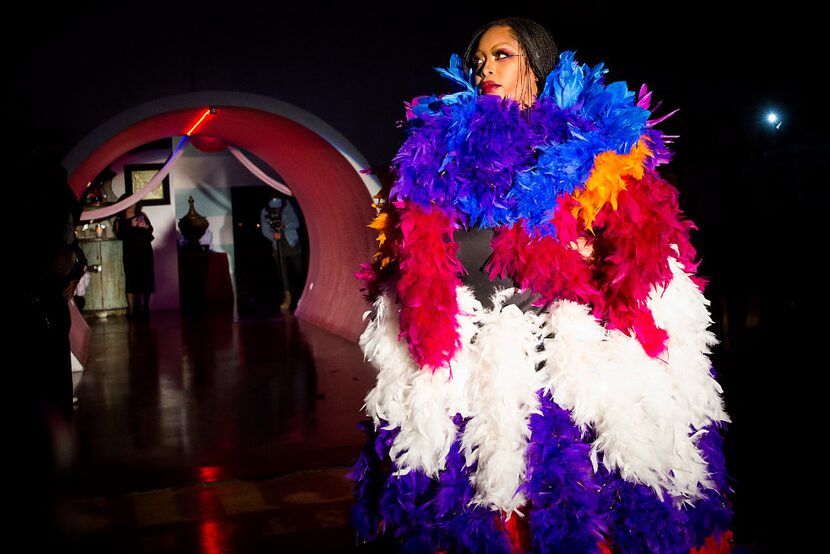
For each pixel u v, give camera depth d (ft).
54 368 14.34
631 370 5.47
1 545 10.41
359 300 28.99
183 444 15.42
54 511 11.62
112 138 25.07
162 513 11.69
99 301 40.16
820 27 23.52
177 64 25.18
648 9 24.72
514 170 5.68
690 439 5.66
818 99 23.22
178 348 28.30
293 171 33.83
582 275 5.68
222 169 44.55
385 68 26.78
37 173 14.37
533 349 5.62
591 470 5.49
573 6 24.98
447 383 5.61
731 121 22.63
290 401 18.90
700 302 5.82
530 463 5.45
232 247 45.27
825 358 17.52
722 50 24.89
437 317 5.50
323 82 26.40
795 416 14.03
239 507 11.85
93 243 39.93
